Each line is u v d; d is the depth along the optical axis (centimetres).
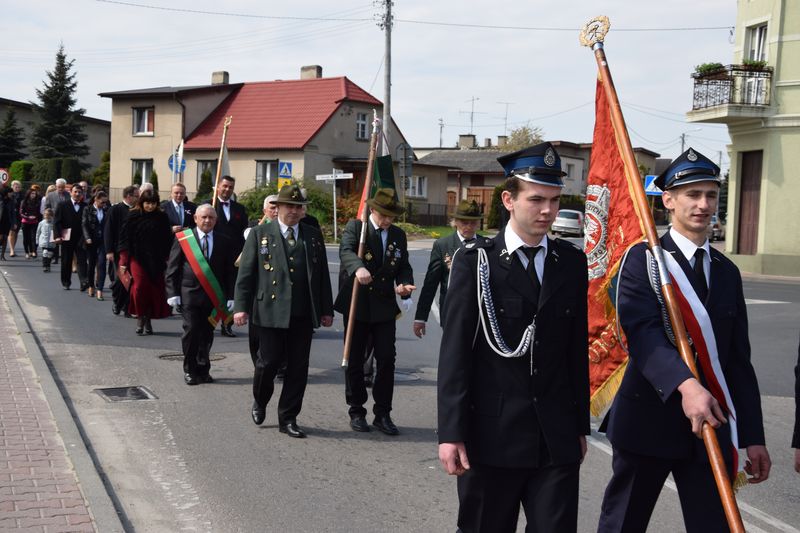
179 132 4488
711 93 2586
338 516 505
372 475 584
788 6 2453
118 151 4678
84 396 784
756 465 349
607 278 471
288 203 671
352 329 696
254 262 682
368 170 823
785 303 1633
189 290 841
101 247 1475
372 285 694
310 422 724
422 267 2181
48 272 1873
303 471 589
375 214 714
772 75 2480
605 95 443
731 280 360
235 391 826
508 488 338
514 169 340
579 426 343
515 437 330
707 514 345
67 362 928
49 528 447
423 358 1034
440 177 5059
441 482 572
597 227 480
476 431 335
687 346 338
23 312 1257
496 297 337
